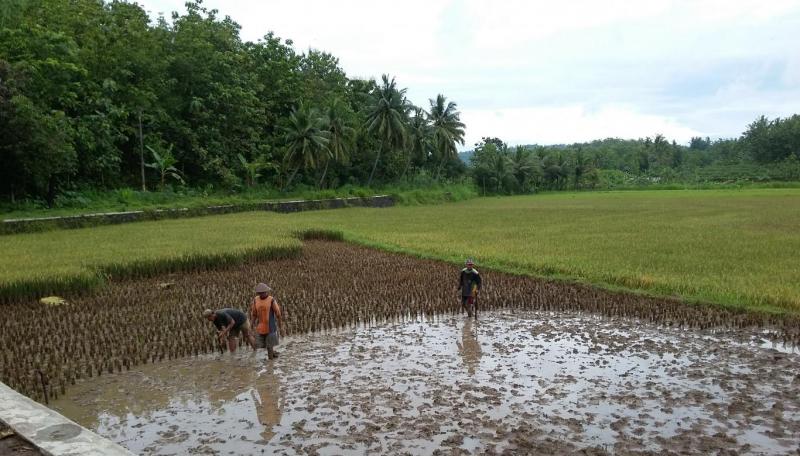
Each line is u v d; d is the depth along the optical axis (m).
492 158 98.44
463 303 14.06
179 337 11.78
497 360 10.59
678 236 27.38
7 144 32.44
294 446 7.05
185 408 8.42
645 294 15.77
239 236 26.45
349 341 12.01
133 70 48.22
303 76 69.25
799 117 119.12
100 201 41.12
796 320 12.88
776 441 7.09
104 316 13.80
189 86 53.69
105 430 7.67
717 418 7.81
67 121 39.59
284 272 20.09
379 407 8.31
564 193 97.75
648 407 8.23
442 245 25.52
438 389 9.04
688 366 10.13
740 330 12.48
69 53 40.56
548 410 8.13
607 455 6.73
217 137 54.38
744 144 133.12
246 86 58.25
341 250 25.98
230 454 6.88
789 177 106.50
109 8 52.53
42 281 15.65
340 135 61.84
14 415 6.04
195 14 58.75
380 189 69.00
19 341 11.48
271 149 61.81
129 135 47.59
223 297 15.86
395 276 19.22
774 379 9.40
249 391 9.09
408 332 12.73
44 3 43.66
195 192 50.09
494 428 7.52
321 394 8.90
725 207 49.03
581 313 14.39
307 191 58.78
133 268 18.75
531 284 17.59
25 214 33.88
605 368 10.06
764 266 18.58
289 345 11.78
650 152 137.62
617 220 37.59
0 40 37.50
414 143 74.62
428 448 6.95
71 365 10.33
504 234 29.83
